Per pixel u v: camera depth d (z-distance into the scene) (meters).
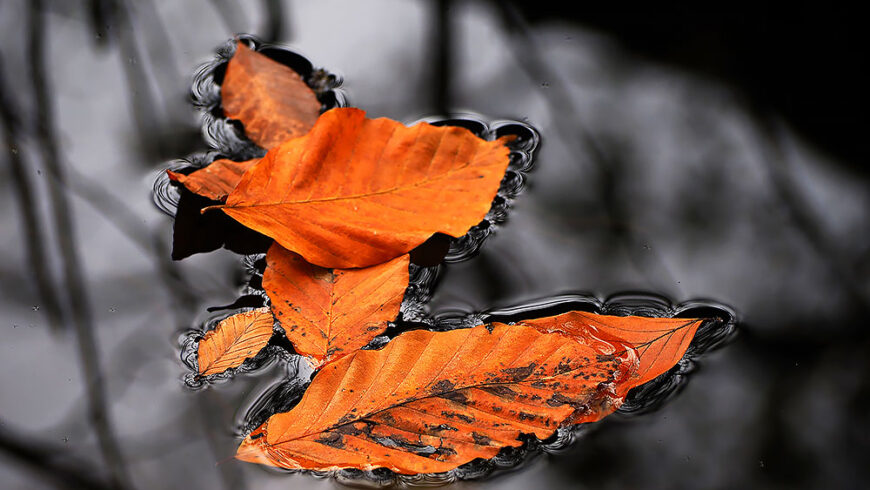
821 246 0.88
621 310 0.87
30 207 0.88
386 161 0.87
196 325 0.86
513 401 0.84
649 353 0.85
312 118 0.90
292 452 0.83
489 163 0.87
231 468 0.84
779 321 0.86
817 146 0.90
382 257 0.86
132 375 0.85
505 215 0.89
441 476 0.83
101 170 0.89
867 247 0.88
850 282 0.87
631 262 0.88
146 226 0.88
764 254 0.88
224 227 0.88
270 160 0.86
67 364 0.85
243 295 0.87
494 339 0.84
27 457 0.84
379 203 0.87
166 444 0.84
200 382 0.85
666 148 0.90
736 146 0.90
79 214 0.88
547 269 0.87
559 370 0.84
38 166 0.89
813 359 0.85
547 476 0.84
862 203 0.89
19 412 0.84
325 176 0.87
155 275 0.87
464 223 0.86
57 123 0.90
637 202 0.89
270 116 0.90
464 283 0.87
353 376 0.84
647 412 0.85
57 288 0.87
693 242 0.88
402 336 0.84
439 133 0.87
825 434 0.84
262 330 0.85
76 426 0.84
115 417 0.84
